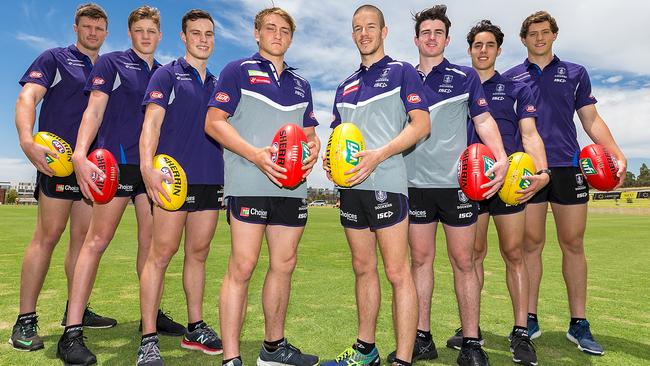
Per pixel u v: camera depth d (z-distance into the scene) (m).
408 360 2.51
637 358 2.97
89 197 2.85
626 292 5.08
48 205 3.15
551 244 11.00
